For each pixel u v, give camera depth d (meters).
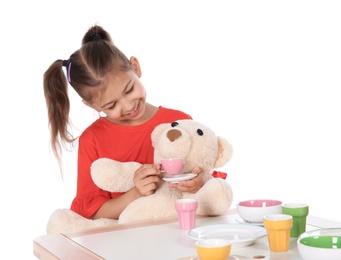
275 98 3.08
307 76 3.00
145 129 2.12
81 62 1.98
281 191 3.07
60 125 2.16
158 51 3.03
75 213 1.96
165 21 3.02
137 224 1.67
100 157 2.07
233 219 1.71
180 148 1.82
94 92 1.95
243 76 3.11
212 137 1.91
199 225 1.64
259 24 3.06
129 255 1.34
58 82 2.13
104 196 2.03
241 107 3.13
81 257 1.35
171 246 1.41
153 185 1.88
